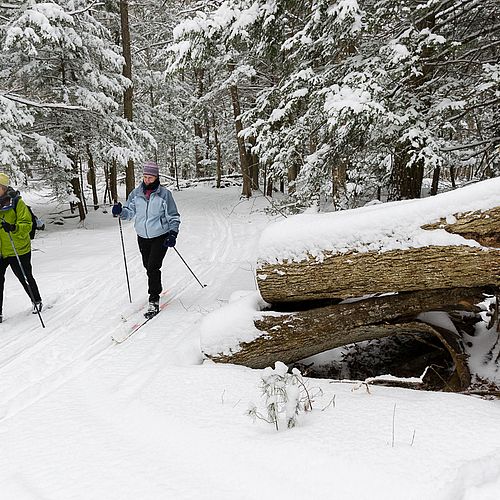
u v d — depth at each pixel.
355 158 8.80
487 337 3.77
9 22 11.89
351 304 3.75
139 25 21.91
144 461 2.46
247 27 7.30
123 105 18.17
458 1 7.33
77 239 12.41
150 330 5.12
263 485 2.14
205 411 2.96
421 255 3.19
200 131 33.97
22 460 2.57
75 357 4.48
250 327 3.86
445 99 6.85
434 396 2.93
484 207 2.99
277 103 8.39
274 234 3.72
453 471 2.03
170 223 5.73
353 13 6.04
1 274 5.70
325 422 2.62
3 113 11.02
